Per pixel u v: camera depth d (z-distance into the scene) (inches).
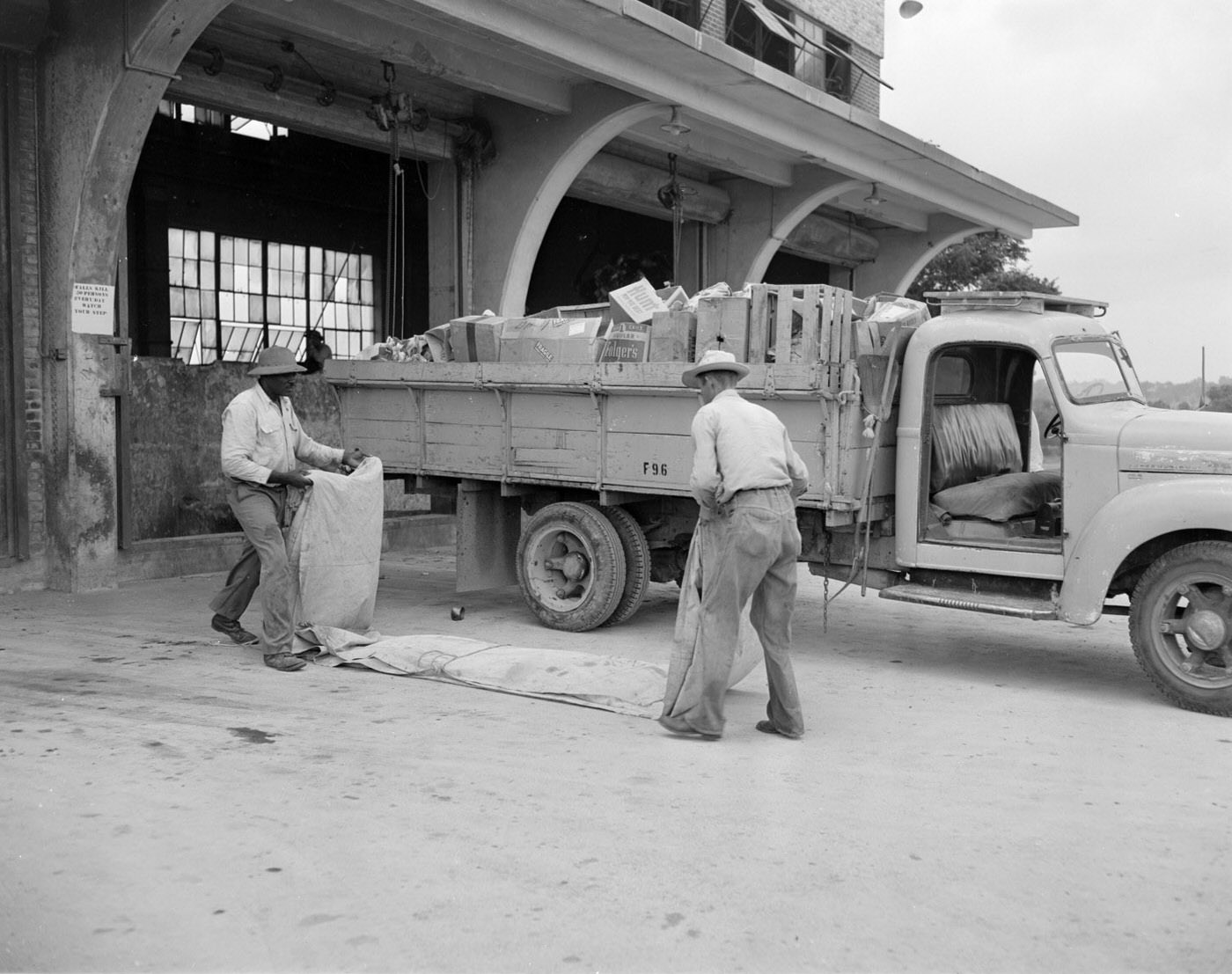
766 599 210.8
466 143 505.4
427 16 377.7
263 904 133.9
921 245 815.1
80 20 340.8
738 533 202.4
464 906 134.3
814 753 201.5
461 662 250.8
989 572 262.5
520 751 196.7
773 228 661.9
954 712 233.3
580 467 310.5
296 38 432.5
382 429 356.5
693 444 287.0
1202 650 233.8
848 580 285.6
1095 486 248.8
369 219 600.1
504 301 512.4
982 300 272.5
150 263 501.0
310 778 179.2
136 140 349.4
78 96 343.3
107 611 327.3
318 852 149.4
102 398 363.9
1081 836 162.4
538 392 315.6
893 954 126.0
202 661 263.3
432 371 335.6
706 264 684.1
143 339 499.5
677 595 381.4
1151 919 136.0
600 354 312.3
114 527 370.9
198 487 423.8
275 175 550.0
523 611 344.2
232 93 431.5
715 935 128.8
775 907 136.4
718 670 205.6
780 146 560.4
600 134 496.4
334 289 585.9
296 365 271.9
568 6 388.2
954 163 649.6
